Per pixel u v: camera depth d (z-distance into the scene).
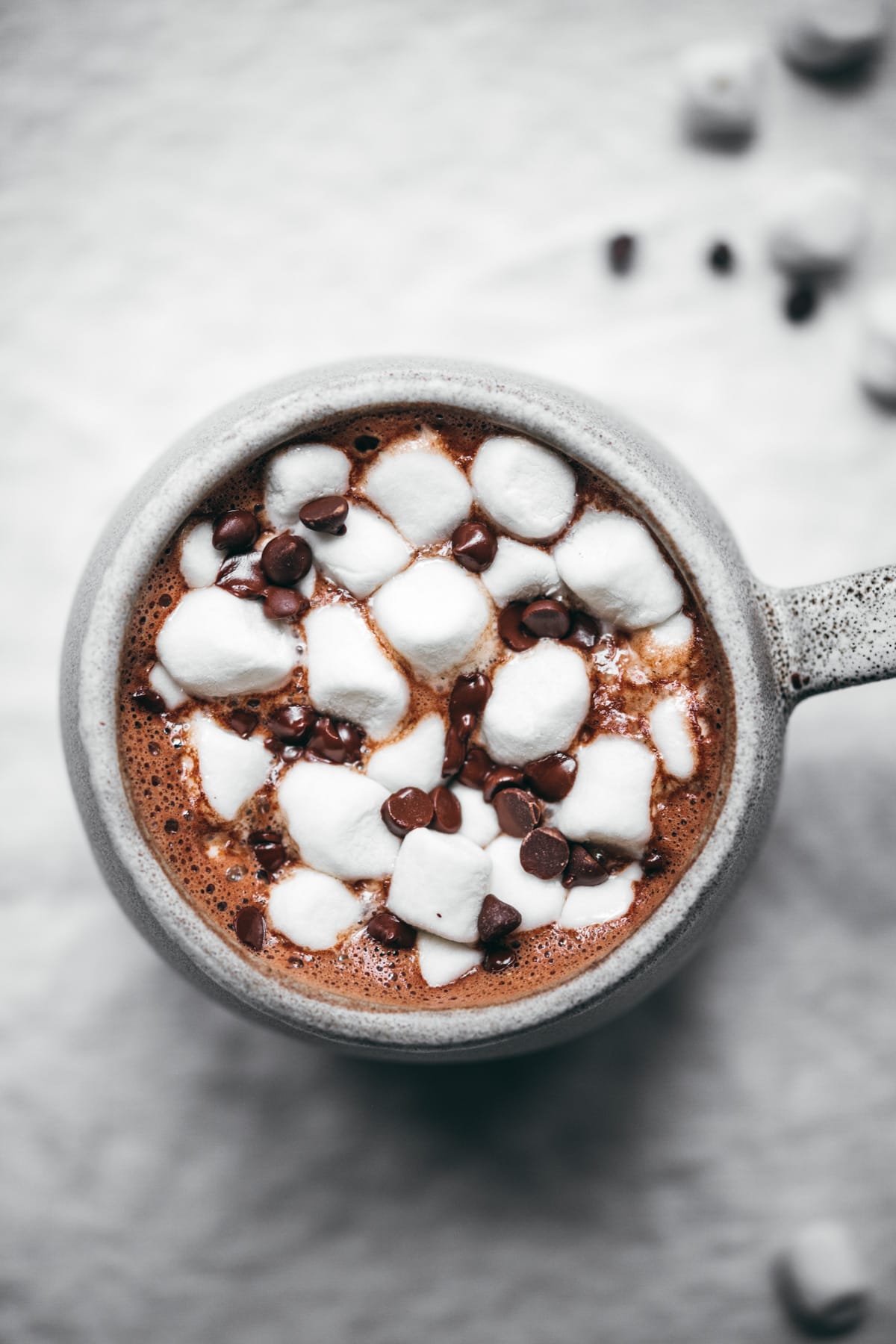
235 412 0.30
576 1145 0.39
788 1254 0.39
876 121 0.39
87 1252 0.39
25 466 0.38
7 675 0.38
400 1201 0.39
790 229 0.38
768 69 0.39
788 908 0.39
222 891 0.30
